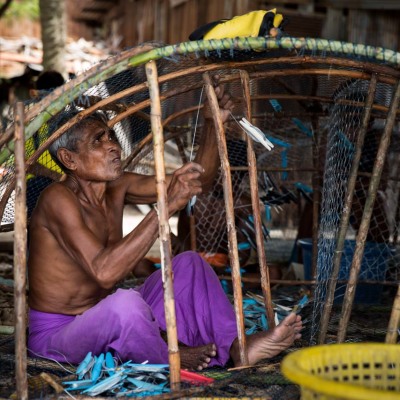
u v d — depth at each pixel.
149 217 2.55
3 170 2.90
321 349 1.96
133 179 3.11
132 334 2.58
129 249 2.53
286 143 4.16
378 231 4.43
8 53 13.05
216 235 4.39
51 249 2.75
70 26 16.61
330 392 1.62
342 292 4.10
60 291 2.79
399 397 1.55
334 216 3.17
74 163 2.80
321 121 4.26
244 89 2.82
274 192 4.47
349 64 2.63
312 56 2.62
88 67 2.54
